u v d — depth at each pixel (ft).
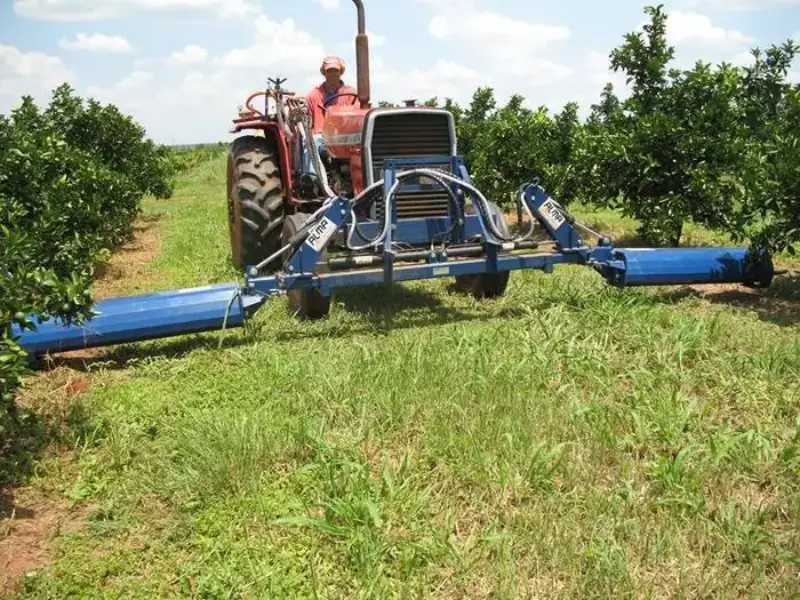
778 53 30.63
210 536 11.10
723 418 14.11
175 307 18.26
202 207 56.70
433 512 11.34
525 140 37.58
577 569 9.91
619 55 31.81
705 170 28.07
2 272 13.19
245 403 15.35
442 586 9.83
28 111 35.70
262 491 12.04
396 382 15.16
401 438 13.55
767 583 9.71
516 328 18.72
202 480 12.15
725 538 10.44
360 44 23.61
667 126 28.71
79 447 13.85
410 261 21.30
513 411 13.85
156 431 14.37
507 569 9.87
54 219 20.06
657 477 11.91
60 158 27.37
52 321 17.58
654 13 31.32
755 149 27.94
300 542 10.78
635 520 10.83
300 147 25.14
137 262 33.81
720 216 28.84
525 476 11.96
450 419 13.80
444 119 21.93
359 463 12.48
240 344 19.12
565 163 37.19
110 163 45.57
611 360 16.61
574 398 14.38
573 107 39.29
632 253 22.03
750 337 18.12
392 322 20.39
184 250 34.45
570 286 23.53
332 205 19.17
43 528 11.57
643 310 20.01
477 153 39.45
